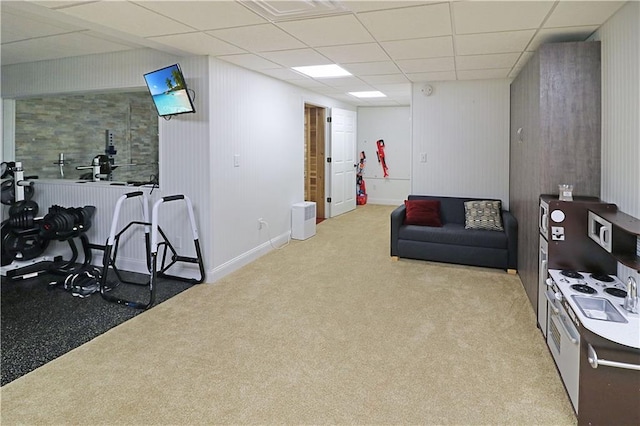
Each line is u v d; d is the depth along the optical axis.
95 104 6.04
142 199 4.14
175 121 4.05
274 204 5.36
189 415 2.04
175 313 3.31
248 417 2.03
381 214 8.09
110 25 2.89
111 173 5.70
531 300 3.43
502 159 5.02
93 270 4.16
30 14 2.96
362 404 2.13
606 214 2.39
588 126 2.93
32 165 5.33
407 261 4.81
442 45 3.39
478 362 2.54
